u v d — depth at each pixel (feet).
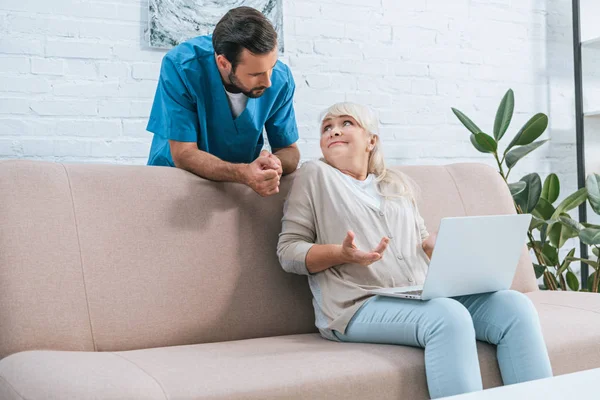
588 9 9.80
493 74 9.65
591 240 7.35
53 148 7.21
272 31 5.40
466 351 4.23
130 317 5.01
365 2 8.80
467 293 4.75
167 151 6.12
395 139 8.97
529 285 6.97
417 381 4.30
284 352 4.54
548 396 2.97
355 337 4.91
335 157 5.60
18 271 4.68
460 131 9.41
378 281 5.16
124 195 5.26
